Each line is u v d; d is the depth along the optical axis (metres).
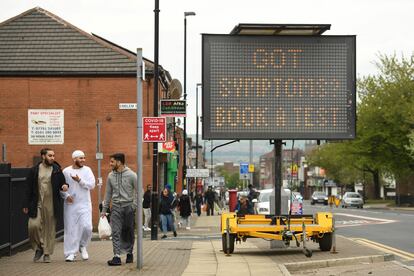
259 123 18.42
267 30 18.19
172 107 26.86
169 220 27.98
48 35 38.84
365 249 19.80
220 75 18.33
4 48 38.25
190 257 17.19
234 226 17.98
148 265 14.74
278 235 17.92
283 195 20.16
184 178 50.50
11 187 16.44
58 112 37.28
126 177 14.45
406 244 23.31
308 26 17.94
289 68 18.55
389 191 116.00
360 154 79.00
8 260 15.13
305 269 16.25
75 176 14.55
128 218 14.45
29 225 14.41
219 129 18.30
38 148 37.22
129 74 37.22
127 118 37.12
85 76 37.34
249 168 54.06
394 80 77.06
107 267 13.92
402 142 75.69
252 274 13.73
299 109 18.55
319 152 112.56
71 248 14.79
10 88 37.41
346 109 18.69
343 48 18.70
